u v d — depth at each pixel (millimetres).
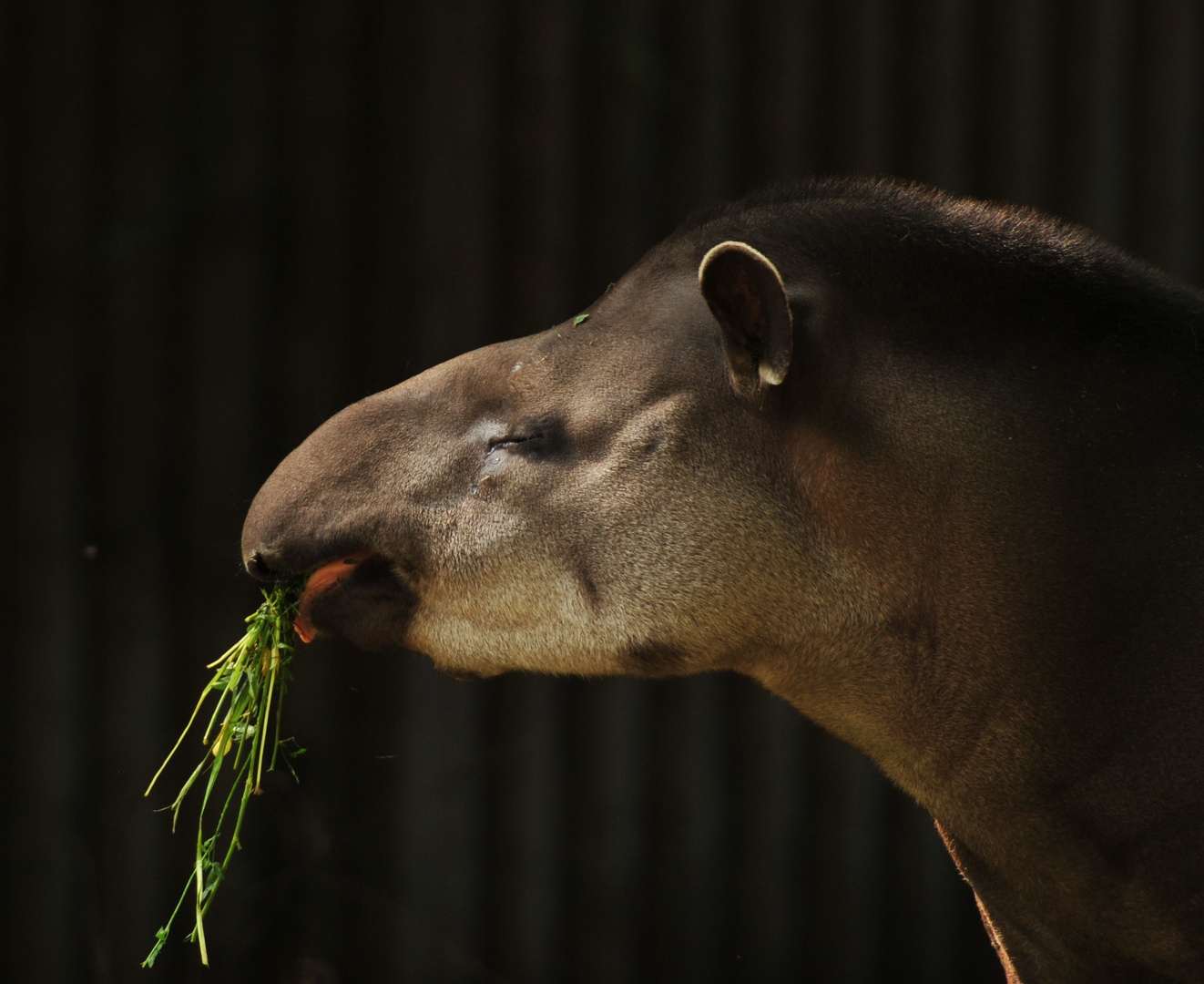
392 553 7094
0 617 15125
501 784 15484
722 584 6848
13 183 15398
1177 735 6336
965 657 6762
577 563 6910
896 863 15773
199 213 15516
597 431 6961
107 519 15297
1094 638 6488
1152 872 6418
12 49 15453
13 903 14961
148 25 15570
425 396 7363
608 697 15516
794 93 16250
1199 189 16797
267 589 8125
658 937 15555
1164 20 16891
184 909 14969
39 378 15273
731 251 6559
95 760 15125
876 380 6820
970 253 6926
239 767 7547
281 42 15727
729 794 15648
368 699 15453
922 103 16516
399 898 15336
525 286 15789
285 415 15539
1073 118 16781
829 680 7082
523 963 15406
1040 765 6660
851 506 6844
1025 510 6633
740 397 6883
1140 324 6781
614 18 16016
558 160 15844
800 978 15633
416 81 15820
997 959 15695
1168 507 6465
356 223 15727
